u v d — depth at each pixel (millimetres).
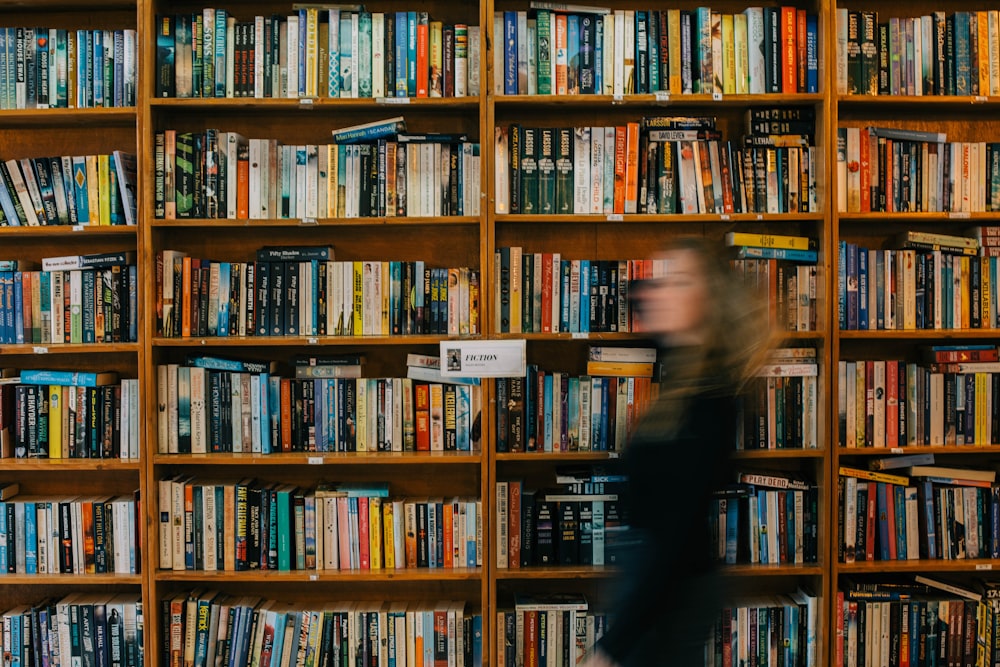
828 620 2664
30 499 2768
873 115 2908
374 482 2889
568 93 2693
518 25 2684
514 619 2676
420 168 2701
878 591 2693
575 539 2701
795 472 2820
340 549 2721
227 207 2695
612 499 2689
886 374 2705
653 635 1616
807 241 2717
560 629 2672
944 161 2748
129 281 2697
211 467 2916
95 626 2672
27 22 2891
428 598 2934
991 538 2715
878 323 2715
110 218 2729
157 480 2699
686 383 1688
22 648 2691
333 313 2723
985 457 2928
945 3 2928
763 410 2691
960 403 2721
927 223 2898
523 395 2684
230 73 2697
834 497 2660
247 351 2920
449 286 2721
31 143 2910
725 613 2664
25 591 2893
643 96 2641
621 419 2693
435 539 2725
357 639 2691
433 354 2904
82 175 2729
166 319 2688
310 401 2717
